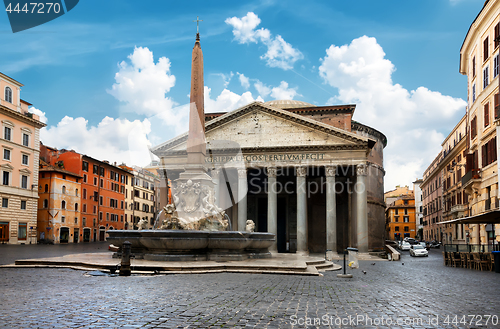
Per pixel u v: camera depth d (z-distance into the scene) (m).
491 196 30.19
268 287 10.76
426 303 8.91
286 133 42.22
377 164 61.12
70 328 5.52
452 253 25.55
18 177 49.81
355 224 43.91
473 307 8.47
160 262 14.97
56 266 14.98
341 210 51.06
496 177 29.08
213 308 7.29
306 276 14.73
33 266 14.93
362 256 38.53
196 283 10.98
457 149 53.91
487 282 14.71
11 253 27.92
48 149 63.75
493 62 29.55
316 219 51.34
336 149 40.94
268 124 42.62
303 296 9.37
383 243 61.75
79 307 7.02
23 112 52.16
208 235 15.93
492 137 29.92
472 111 36.03
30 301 7.55
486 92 31.22
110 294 8.56
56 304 7.27
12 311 6.57
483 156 32.25
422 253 42.00
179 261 15.56
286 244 51.09
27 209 51.16
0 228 46.75
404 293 10.71
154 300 7.93
